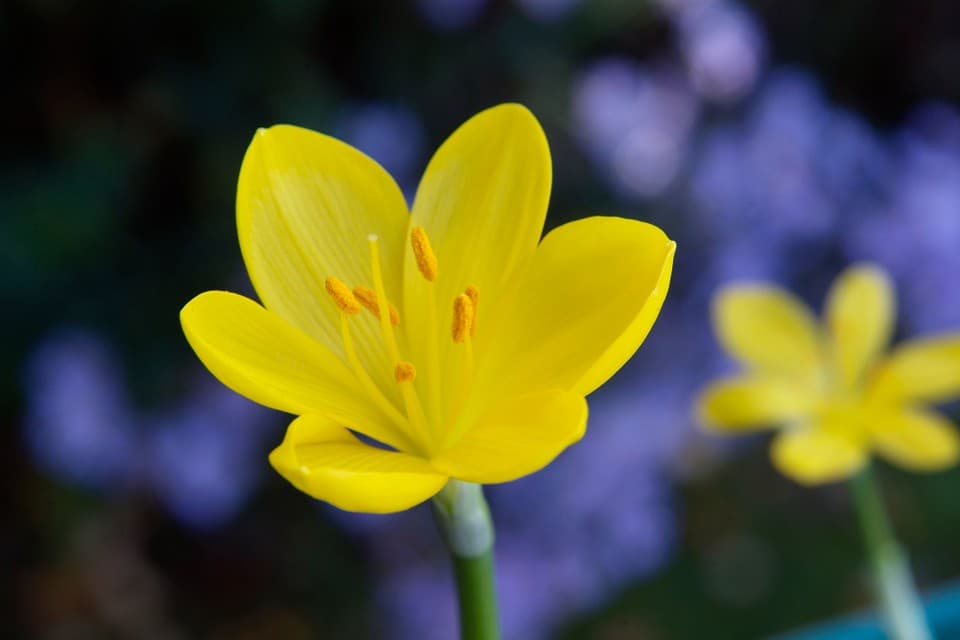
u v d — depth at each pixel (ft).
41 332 2.06
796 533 2.36
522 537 1.98
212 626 2.18
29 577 2.14
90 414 1.85
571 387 0.91
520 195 0.97
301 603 2.17
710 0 2.06
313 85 2.09
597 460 1.95
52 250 2.04
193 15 2.12
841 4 2.75
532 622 1.93
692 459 2.13
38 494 2.16
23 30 2.21
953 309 2.13
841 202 2.14
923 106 2.75
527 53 2.12
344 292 0.95
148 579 2.16
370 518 2.06
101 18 2.17
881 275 1.19
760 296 1.20
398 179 1.98
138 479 1.93
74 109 2.25
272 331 0.95
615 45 2.20
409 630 2.00
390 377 0.98
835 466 1.07
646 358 2.04
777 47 2.74
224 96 2.10
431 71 2.17
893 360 1.13
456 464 0.90
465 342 0.94
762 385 1.15
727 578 2.29
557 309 0.94
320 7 2.11
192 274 2.05
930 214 2.10
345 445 0.92
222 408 1.93
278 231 0.97
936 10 2.80
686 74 2.08
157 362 1.98
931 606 1.09
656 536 1.98
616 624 2.23
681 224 2.09
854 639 1.07
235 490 1.93
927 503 2.37
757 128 2.11
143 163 2.15
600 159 2.07
